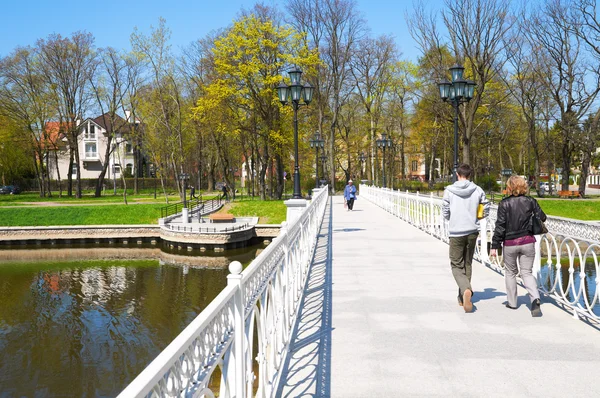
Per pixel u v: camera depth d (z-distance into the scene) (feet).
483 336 17.93
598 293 18.26
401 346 17.02
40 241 118.83
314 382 14.08
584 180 134.21
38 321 55.72
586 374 14.34
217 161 210.79
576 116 136.26
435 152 201.46
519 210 20.58
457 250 21.61
